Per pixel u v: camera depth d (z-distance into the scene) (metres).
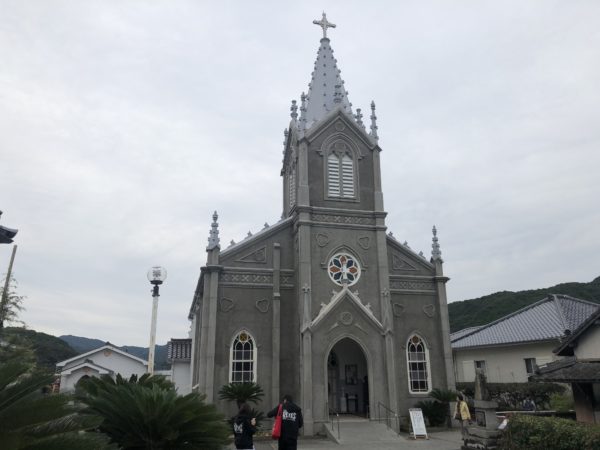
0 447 6.04
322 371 23.27
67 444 6.46
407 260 27.91
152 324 18.50
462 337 38.41
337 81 30.25
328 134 27.44
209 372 22.94
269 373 23.86
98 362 44.09
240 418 12.83
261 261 25.58
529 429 14.37
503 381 33.28
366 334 24.47
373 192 27.27
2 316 18.48
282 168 31.58
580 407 15.94
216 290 24.17
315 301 24.45
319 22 32.16
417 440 21.16
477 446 17.98
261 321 24.52
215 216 25.41
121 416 10.18
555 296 34.75
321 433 22.23
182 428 10.48
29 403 6.58
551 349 29.55
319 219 25.81
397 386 25.39
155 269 18.83
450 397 24.72
